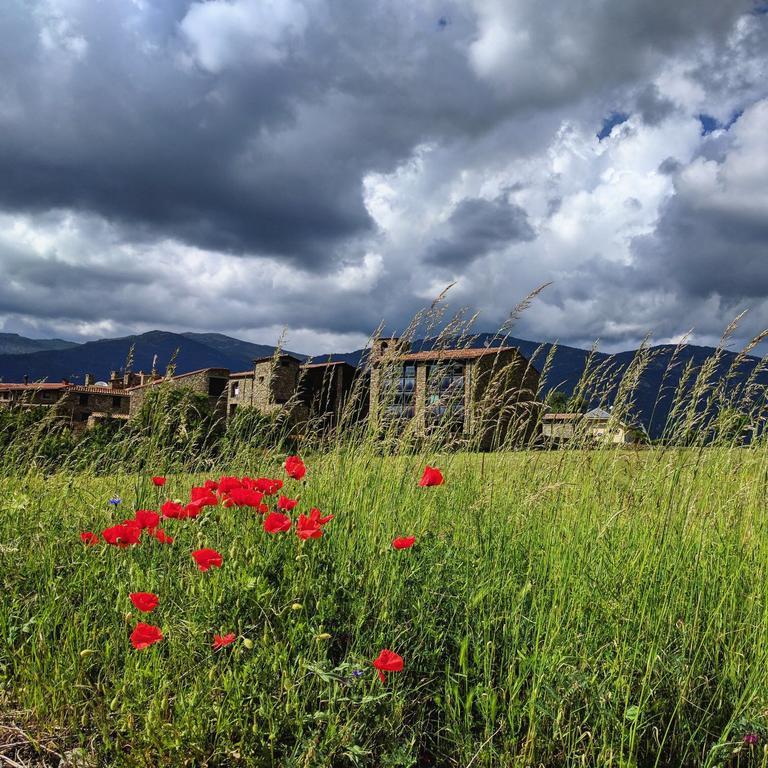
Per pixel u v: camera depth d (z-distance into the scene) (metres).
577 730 2.24
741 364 3.69
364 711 2.27
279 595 2.77
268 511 3.21
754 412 3.71
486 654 2.41
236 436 5.18
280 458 4.88
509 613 2.74
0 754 2.32
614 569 2.87
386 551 3.15
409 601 2.92
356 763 2.04
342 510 3.72
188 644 2.51
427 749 2.37
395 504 3.87
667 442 3.77
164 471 4.70
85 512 4.23
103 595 3.15
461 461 4.34
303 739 2.17
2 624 2.88
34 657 2.72
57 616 2.95
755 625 2.58
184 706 2.29
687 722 2.26
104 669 2.65
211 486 3.55
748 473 3.51
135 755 2.18
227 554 2.93
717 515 3.33
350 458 4.58
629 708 2.14
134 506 4.16
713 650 2.60
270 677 2.40
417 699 2.51
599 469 3.73
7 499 4.07
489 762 2.19
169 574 3.09
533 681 2.30
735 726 2.09
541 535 3.38
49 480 4.82
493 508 3.63
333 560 3.12
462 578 3.03
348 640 2.70
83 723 2.38
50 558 3.33
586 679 2.28
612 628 2.58
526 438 4.46
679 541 2.99
